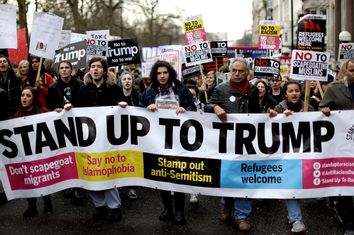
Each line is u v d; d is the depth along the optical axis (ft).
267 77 35.60
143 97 20.85
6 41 25.05
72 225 20.47
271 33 43.83
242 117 19.60
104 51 33.94
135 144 20.47
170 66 20.45
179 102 20.51
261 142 19.65
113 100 21.26
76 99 23.24
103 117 20.45
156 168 20.35
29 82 28.09
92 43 33.88
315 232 19.66
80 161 20.71
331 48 134.00
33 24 24.91
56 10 91.91
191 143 20.02
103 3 113.70
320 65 20.76
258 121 19.58
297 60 20.75
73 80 24.21
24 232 19.74
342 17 120.37
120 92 21.49
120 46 34.32
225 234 19.39
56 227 20.26
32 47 24.98
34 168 21.02
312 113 19.43
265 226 20.45
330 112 19.34
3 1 71.15
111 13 118.21
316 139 19.45
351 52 32.17
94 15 113.91
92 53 33.94
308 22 20.68
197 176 20.02
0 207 23.24
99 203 21.04
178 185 20.20
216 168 19.86
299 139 19.52
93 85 21.22
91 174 20.56
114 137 20.45
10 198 21.24
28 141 20.94
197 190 20.06
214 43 40.09
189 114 19.98
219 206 23.24
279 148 19.58
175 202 20.54
